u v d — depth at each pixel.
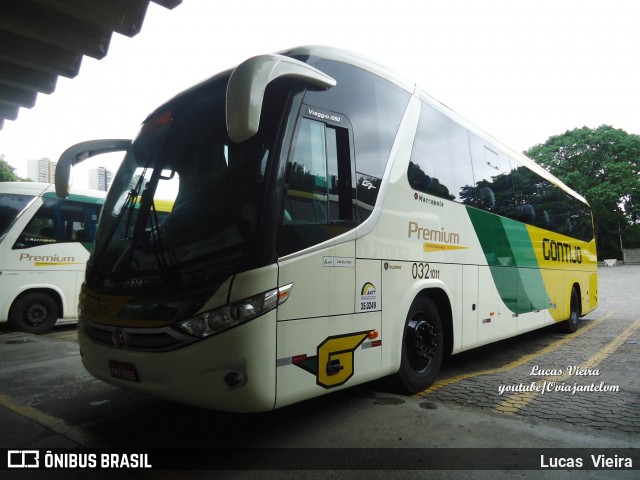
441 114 5.29
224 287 2.79
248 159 3.10
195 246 3.00
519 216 7.12
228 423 3.75
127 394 4.57
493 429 3.54
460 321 5.16
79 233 9.81
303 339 3.07
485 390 4.69
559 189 9.44
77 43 6.66
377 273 3.83
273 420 3.79
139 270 3.19
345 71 3.84
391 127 4.30
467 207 5.54
